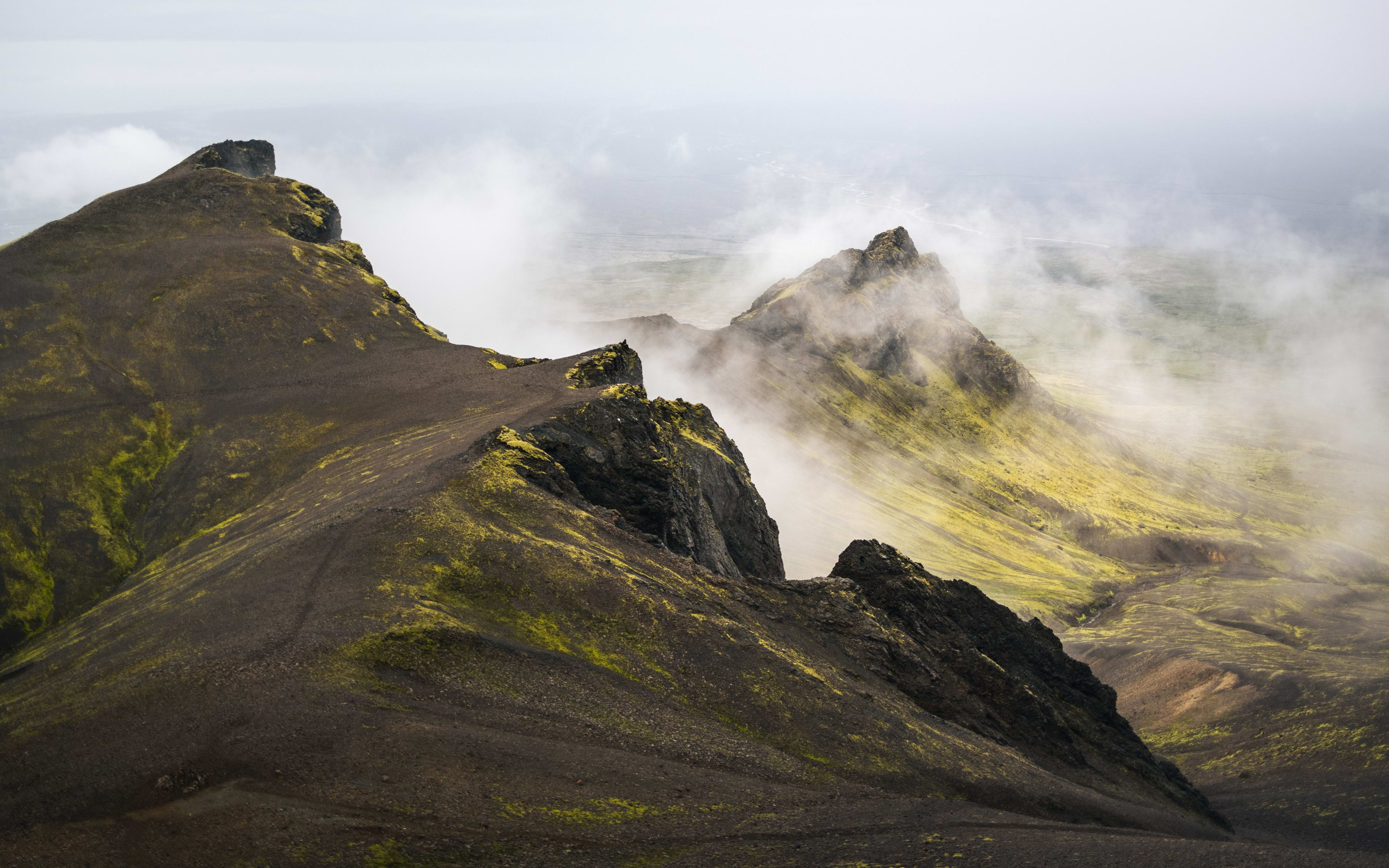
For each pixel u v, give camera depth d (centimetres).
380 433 10044
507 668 5353
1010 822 5088
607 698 5416
